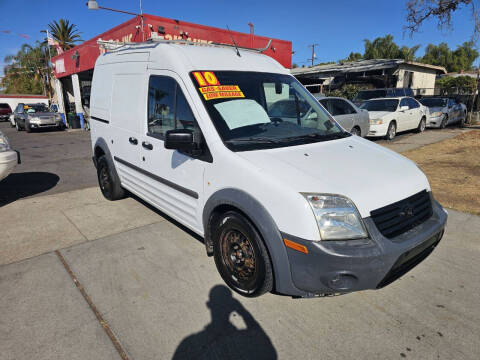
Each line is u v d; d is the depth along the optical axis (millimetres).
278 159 2625
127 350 2244
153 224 4328
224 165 2703
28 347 2264
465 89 21734
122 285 2980
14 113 20344
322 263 2172
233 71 3379
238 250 2746
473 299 2742
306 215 2201
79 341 2318
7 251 3635
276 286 2424
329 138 3248
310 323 2486
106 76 4832
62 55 19156
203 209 2998
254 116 3135
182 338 2350
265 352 2221
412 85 20516
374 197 2355
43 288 2939
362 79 19641
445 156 8109
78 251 3619
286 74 3854
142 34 9781
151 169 3781
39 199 5453
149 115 3748
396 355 2178
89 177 7113
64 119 21688
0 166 4848
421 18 12523
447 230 4051
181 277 3102
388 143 10305
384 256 2188
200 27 11141
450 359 2141
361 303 2711
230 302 2736
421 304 2686
